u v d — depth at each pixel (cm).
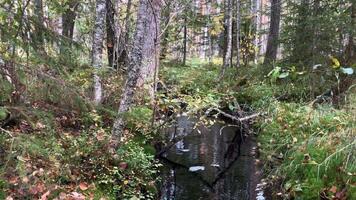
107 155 646
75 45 574
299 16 1294
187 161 839
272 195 659
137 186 636
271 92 1209
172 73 1573
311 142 680
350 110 738
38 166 542
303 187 602
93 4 1274
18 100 530
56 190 530
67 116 697
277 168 707
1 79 498
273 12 1644
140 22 648
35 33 529
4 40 495
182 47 2586
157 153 835
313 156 646
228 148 926
